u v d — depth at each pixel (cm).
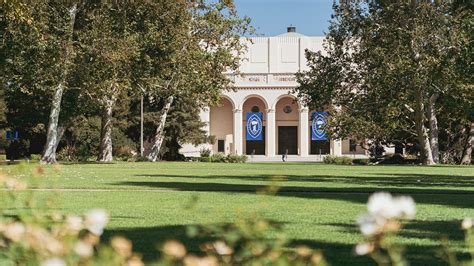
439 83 5278
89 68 4378
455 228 1205
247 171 3850
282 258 502
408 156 7519
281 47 10938
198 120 7900
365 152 10444
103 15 4419
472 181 2850
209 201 1714
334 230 1170
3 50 4041
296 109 11131
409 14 5312
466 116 5719
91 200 1744
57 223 757
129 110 7644
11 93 5819
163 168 4194
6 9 3628
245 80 10744
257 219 556
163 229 1159
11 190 911
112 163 5209
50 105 5156
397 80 5300
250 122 10481
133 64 4666
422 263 848
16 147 7506
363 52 5569
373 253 602
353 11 5625
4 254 493
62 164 4738
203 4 5669
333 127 6322
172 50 4841
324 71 5791
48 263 416
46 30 4138
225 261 498
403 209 416
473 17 4072
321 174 3478
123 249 458
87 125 7206
